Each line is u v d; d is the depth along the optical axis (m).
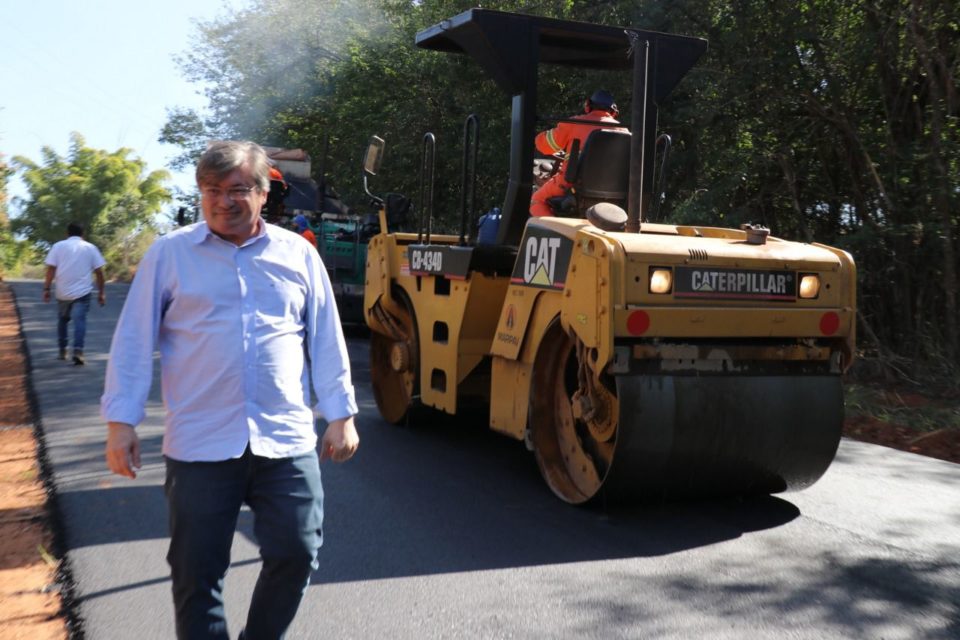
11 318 17.38
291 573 3.11
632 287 5.32
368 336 17.38
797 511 5.93
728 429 5.59
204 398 3.06
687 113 13.25
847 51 12.48
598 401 5.71
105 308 19.25
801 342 5.92
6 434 8.06
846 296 5.93
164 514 5.78
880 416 9.66
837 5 12.48
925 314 12.02
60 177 42.53
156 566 4.87
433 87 19.64
